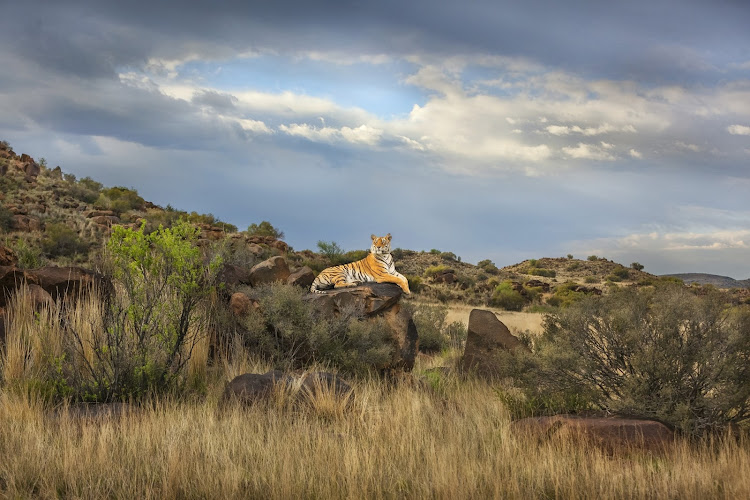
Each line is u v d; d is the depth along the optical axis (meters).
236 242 28.59
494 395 9.47
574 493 5.16
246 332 10.95
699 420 7.01
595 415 7.48
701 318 7.40
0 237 35.16
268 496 5.08
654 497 5.18
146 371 8.13
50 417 6.75
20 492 4.94
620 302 7.95
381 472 5.47
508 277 85.62
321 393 7.84
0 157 57.81
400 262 86.00
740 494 5.05
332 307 11.98
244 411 7.41
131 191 60.19
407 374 11.20
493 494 5.15
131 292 8.50
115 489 5.09
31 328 8.89
